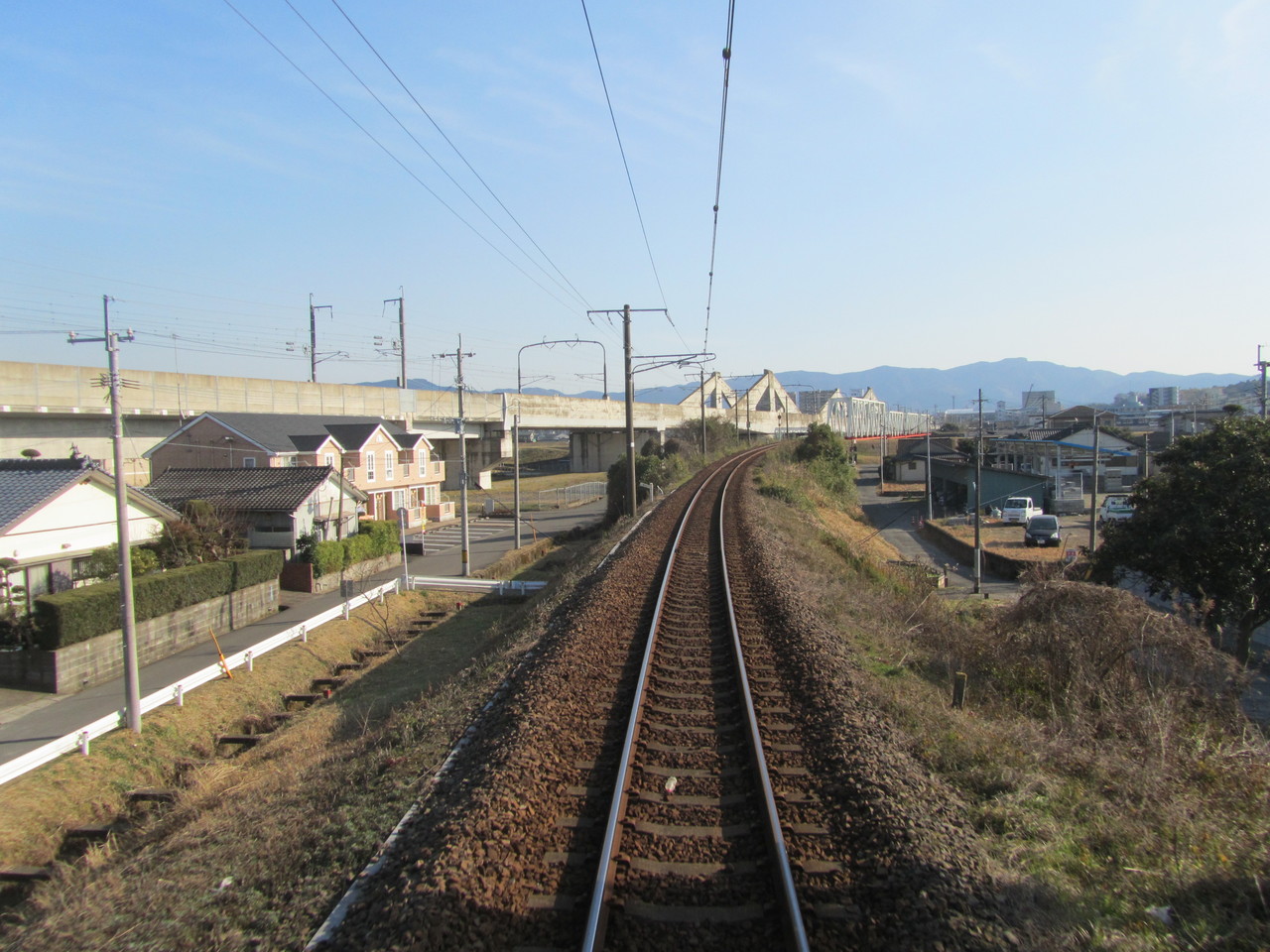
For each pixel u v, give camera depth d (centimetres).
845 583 1480
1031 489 4250
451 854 433
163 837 807
